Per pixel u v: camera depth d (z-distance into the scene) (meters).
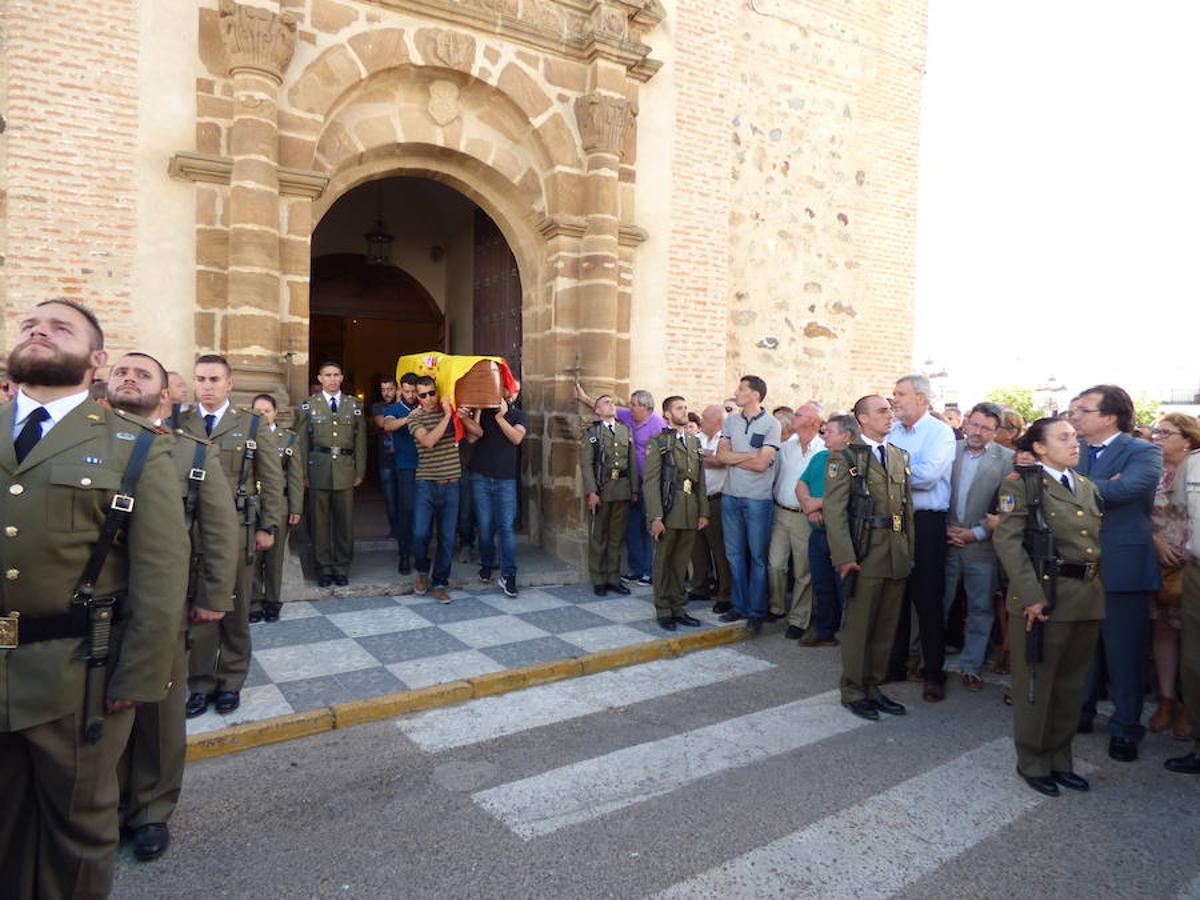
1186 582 4.14
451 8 7.45
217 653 4.38
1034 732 3.83
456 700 4.81
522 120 8.16
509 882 2.95
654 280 9.14
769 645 6.28
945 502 5.28
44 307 2.25
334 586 6.91
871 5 11.70
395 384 8.84
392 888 2.90
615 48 8.19
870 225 11.80
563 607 6.84
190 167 6.38
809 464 6.20
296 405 6.87
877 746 4.32
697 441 6.48
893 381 12.20
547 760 4.03
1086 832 3.44
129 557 2.38
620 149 8.38
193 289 6.57
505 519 7.15
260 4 6.40
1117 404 4.50
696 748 4.22
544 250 8.64
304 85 6.91
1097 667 4.71
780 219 10.87
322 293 12.10
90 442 2.29
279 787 3.68
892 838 3.34
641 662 5.73
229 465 4.50
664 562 6.29
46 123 6.06
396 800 3.57
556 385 8.45
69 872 2.28
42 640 2.19
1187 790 3.90
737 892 2.92
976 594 5.39
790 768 4.00
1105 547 4.33
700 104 9.38
